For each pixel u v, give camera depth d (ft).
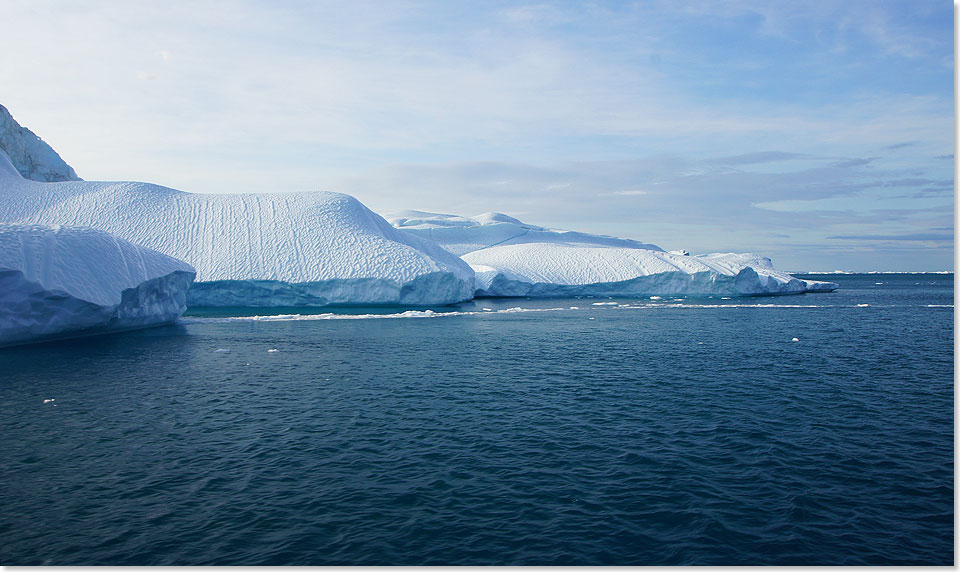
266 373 63.72
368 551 25.23
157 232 178.60
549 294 251.39
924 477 33.42
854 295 258.37
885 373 63.93
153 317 106.93
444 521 28.04
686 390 55.26
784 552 25.29
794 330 108.68
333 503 29.94
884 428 42.83
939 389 55.67
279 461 35.88
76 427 42.75
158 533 26.71
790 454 37.19
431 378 61.05
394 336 97.81
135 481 32.71
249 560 24.43
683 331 106.73
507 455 37.01
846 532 27.07
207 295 162.09
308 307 164.66
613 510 29.22
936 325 118.42
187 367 67.26
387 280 165.58
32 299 76.48
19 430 41.93
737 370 65.72
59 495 30.76
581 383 58.54
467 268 237.25
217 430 42.24
